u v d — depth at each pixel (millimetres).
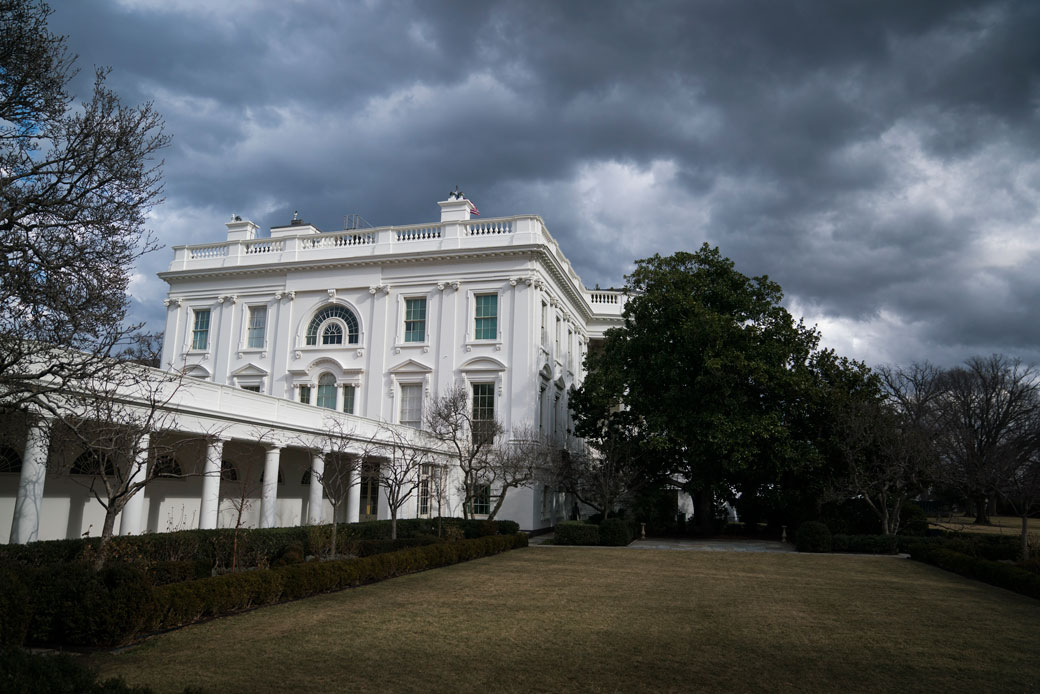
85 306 12125
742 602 15352
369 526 26031
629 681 8977
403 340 38156
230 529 19328
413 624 12250
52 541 15383
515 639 11211
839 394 32656
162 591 11383
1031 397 55188
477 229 39031
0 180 11750
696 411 33656
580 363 49281
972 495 40938
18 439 15070
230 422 21875
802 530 29750
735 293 35312
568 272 44500
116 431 14047
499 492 35875
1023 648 11219
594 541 31094
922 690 8867
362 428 29281
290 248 40844
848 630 12438
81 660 9586
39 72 12570
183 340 41469
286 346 39438
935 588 18297
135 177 13328
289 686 8523
